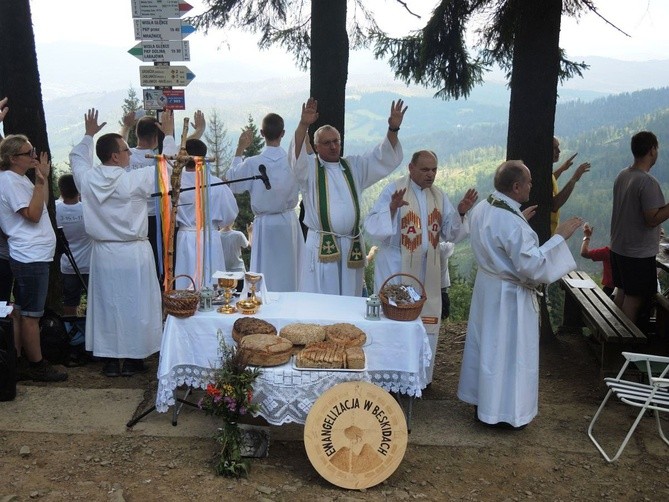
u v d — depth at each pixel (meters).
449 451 4.58
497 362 4.74
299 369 4.21
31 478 4.01
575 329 7.18
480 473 4.31
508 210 4.66
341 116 7.08
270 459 4.38
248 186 6.52
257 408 4.11
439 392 5.61
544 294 6.70
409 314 4.61
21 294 5.29
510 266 4.70
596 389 5.70
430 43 7.39
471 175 137.62
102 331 5.48
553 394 5.60
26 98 6.33
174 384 4.54
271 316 4.70
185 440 4.55
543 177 6.33
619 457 4.55
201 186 5.17
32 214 5.10
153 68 6.44
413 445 4.65
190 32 6.44
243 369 4.17
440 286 5.49
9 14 6.19
